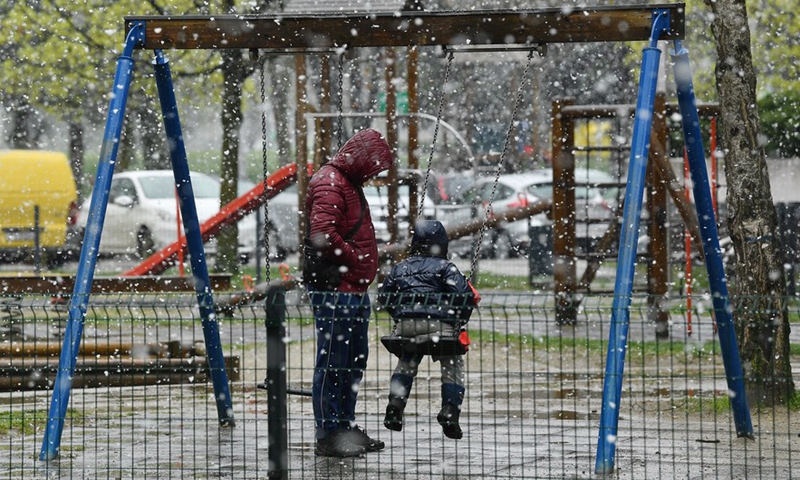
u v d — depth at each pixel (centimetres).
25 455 1156
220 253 3403
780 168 3703
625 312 1047
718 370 1719
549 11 1162
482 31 1174
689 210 2181
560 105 2381
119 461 1105
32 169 3838
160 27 1202
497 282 3162
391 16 1181
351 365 1176
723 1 1390
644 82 1127
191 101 3762
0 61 3594
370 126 3225
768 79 3441
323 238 1138
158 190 3919
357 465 1097
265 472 1056
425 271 1145
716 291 1260
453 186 4259
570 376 1689
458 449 1168
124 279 2203
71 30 3378
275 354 970
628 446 1179
